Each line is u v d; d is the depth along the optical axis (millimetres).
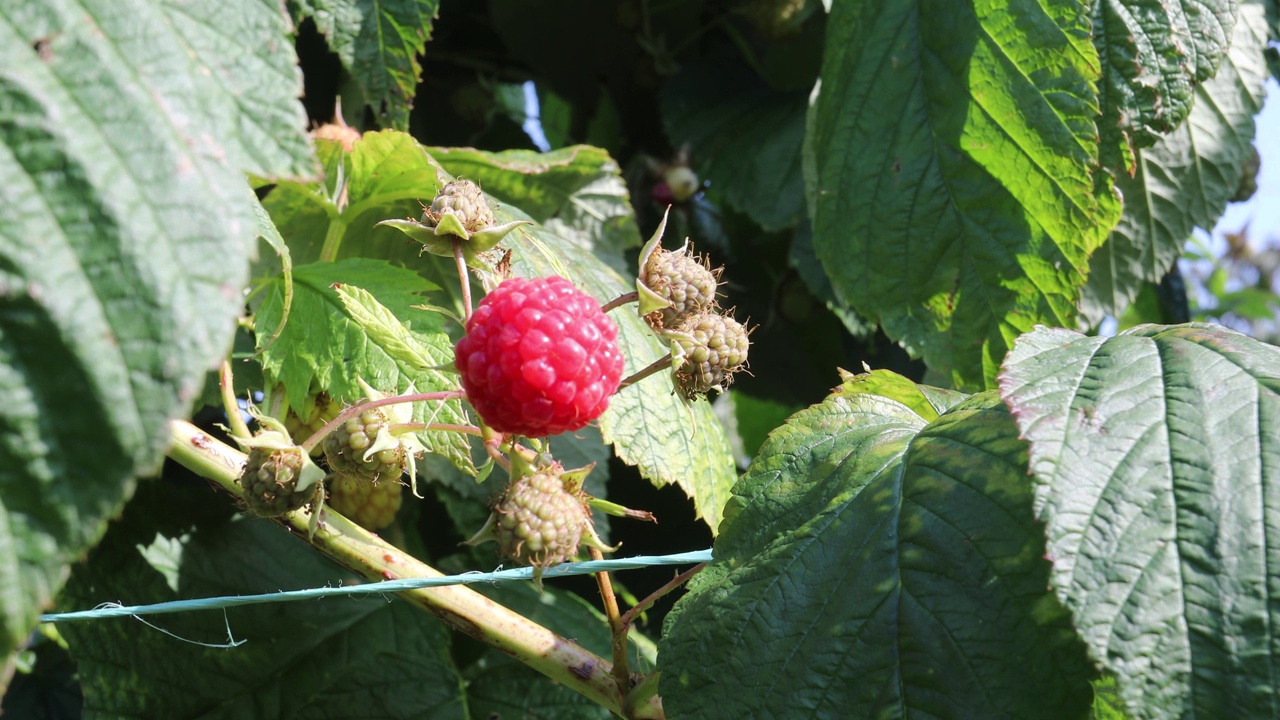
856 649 342
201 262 296
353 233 432
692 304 350
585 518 335
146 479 424
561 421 326
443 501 455
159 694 414
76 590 407
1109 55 426
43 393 290
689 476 405
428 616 445
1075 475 327
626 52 614
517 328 326
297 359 384
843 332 606
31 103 294
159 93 300
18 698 468
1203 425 330
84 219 293
